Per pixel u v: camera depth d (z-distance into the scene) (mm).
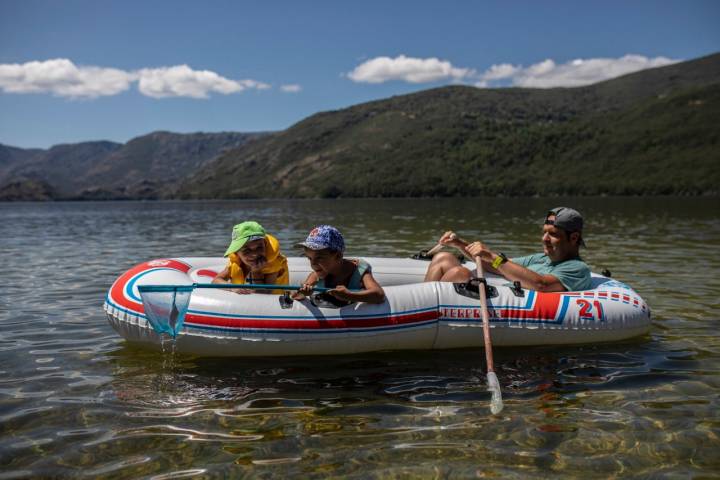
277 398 3424
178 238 15359
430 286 4320
